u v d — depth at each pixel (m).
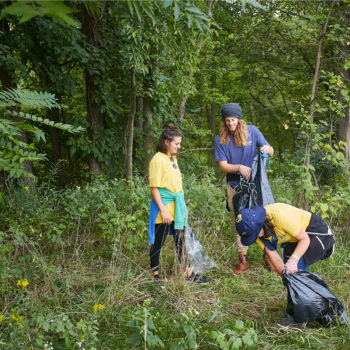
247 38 10.66
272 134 11.93
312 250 2.88
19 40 5.77
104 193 4.88
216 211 4.86
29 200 4.60
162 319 2.78
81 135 6.75
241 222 2.73
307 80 11.03
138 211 4.42
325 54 8.84
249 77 12.32
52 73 6.41
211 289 3.40
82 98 8.37
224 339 2.46
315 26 6.24
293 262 2.79
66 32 5.81
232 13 10.95
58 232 4.05
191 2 2.05
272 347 2.51
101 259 3.92
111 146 7.08
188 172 8.23
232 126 3.74
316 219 2.96
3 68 5.71
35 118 2.29
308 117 4.75
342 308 2.75
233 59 11.93
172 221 3.54
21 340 2.11
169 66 7.39
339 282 3.51
